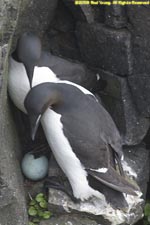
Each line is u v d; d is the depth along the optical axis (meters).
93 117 5.66
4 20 5.11
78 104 5.66
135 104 6.48
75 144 5.50
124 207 5.71
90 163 5.53
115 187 5.46
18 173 5.98
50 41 6.87
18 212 5.65
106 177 5.51
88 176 5.68
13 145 6.04
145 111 6.45
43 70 6.06
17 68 5.98
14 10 5.15
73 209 6.05
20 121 6.62
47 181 6.21
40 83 5.82
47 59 6.15
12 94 6.18
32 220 6.11
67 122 5.55
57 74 6.18
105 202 5.99
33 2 6.08
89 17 6.28
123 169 6.26
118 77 6.36
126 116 6.54
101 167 5.54
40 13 6.32
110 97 6.58
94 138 5.55
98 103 5.92
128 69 6.23
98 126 5.64
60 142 5.56
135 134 6.64
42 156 6.36
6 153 5.48
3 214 5.62
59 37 6.81
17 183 5.71
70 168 5.71
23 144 6.65
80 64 6.51
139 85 6.30
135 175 6.41
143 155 6.76
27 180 6.34
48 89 5.54
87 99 5.77
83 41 6.52
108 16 6.10
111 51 6.26
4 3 5.05
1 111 5.42
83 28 6.41
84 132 5.54
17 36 6.23
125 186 5.50
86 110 5.68
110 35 6.14
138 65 6.19
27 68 5.91
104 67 6.46
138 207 6.15
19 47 5.92
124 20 6.07
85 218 6.12
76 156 5.55
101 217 6.03
